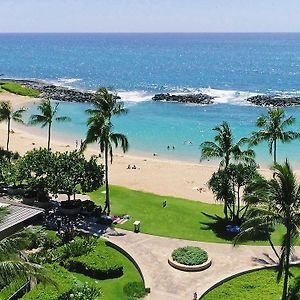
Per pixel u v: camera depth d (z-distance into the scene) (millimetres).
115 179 62062
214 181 45750
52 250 37312
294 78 175250
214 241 41156
